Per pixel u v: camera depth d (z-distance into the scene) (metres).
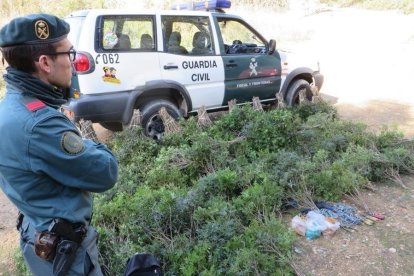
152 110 4.92
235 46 5.89
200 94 5.33
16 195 1.55
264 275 2.51
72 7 11.52
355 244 2.96
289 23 15.70
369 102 7.41
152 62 4.83
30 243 1.68
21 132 1.45
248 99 5.91
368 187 3.78
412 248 2.88
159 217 3.03
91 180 1.57
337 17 17.41
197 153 4.03
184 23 5.19
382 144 4.56
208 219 3.04
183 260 2.71
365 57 11.17
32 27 1.45
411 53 10.94
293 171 3.65
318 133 4.68
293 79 6.49
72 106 4.39
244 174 3.71
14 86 1.52
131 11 4.68
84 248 1.69
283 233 2.91
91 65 4.37
